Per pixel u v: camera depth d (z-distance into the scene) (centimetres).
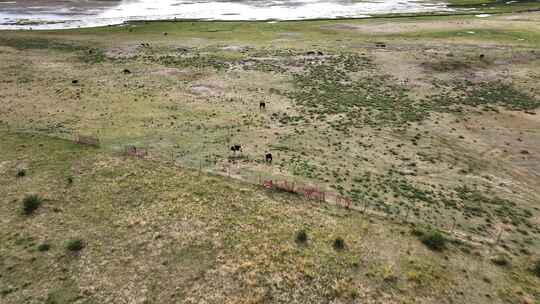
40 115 5566
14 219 3381
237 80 7100
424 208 3659
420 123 5459
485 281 2836
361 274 2858
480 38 9444
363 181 4059
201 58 8269
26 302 2591
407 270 2898
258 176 4084
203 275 2827
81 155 4456
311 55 8438
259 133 5128
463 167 4431
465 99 6288
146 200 3653
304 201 3684
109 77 7200
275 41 9500
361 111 5859
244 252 3038
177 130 5172
